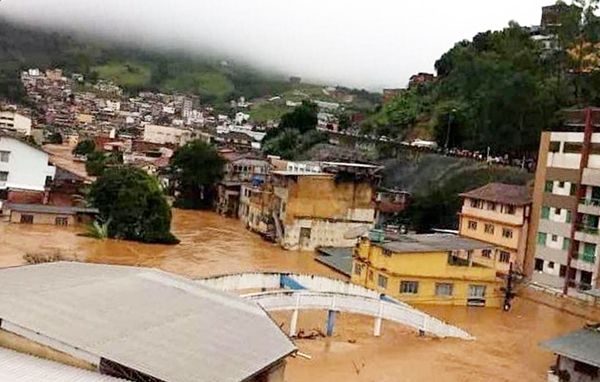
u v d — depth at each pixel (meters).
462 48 137.12
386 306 45.34
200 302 27.22
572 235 65.69
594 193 65.00
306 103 158.50
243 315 27.03
